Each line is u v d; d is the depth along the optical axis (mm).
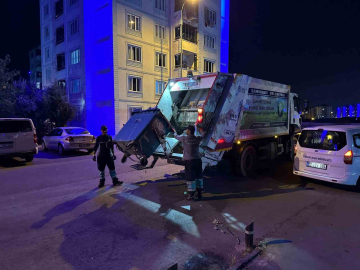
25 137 10086
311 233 3992
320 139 6410
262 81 7863
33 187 6586
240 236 3898
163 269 3049
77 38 26203
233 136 6766
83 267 3104
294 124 10188
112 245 3633
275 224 4320
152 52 26828
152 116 6039
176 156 6223
